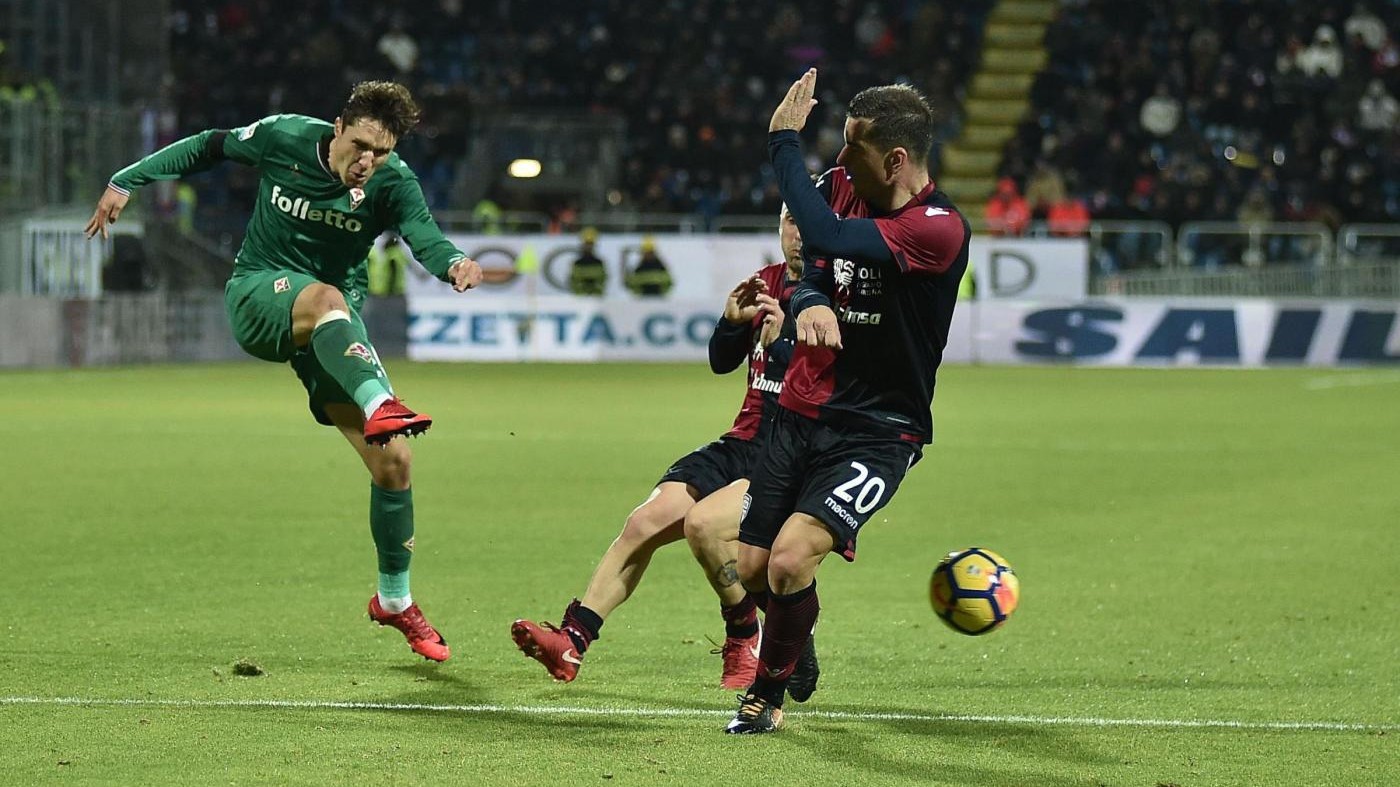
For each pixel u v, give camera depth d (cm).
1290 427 6262
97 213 2289
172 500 3991
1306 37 13538
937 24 13262
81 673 2177
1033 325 10431
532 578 3022
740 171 12325
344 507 3903
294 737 1842
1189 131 12744
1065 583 3027
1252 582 3036
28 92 9712
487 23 13362
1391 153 12644
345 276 2344
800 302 1791
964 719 1994
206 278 10856
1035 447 5509
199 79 12638
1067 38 13425
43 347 9350
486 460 5012
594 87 12862
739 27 13412
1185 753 1831
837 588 2975
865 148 1823
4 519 3634
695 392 7781
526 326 10406
